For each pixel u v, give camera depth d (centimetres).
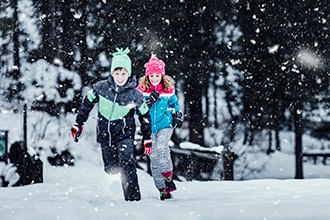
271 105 1980
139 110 532
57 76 2066
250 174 2389
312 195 538
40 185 773
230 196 558
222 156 1412
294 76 1869
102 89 525
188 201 499
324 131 2411
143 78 590
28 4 2089
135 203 467
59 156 1991
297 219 360
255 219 360
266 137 2459
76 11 1906
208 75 1816
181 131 2325
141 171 1516
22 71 2109
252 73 1897
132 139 536
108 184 773
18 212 380
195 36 1797
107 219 362
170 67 1756
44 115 2078
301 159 2177
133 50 1747
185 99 2073
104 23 1828
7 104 2091
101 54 1852
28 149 1304
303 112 2162
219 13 1838
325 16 1834
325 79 1856
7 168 1270
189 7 1797
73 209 396
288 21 1845
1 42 2114
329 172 2441
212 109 2520
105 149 539
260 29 1852
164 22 1759
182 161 1666
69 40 1966
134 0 1773
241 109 2244
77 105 2091
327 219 357
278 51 1861
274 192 595
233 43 1855
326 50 1839
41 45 2078
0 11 2098
